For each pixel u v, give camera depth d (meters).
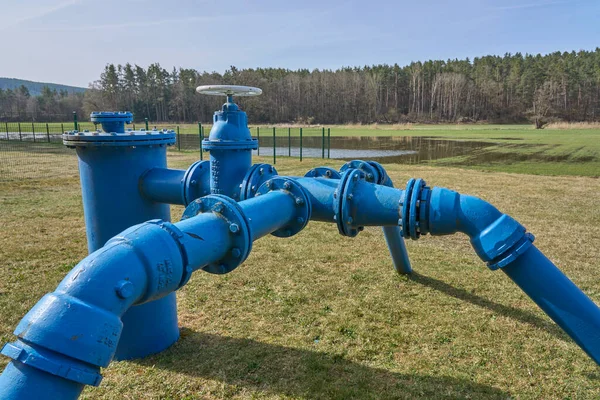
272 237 7.03
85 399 2.99
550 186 11.78
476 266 5.70
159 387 3.14
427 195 2.36
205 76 83.88
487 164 18.36
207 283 5.07
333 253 6.22
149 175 3.24
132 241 1.62
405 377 3.29
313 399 3.02
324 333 3.95
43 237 6.91
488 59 109.75
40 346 1.31
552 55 110.56
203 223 2.00
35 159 18.12
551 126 60.41
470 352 3.65
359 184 2.74
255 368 3.38
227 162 3.03
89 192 3.20
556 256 6.08
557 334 3.95
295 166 15.99
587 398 3.07
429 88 94.12
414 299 4.68
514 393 3.12
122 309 1.51
